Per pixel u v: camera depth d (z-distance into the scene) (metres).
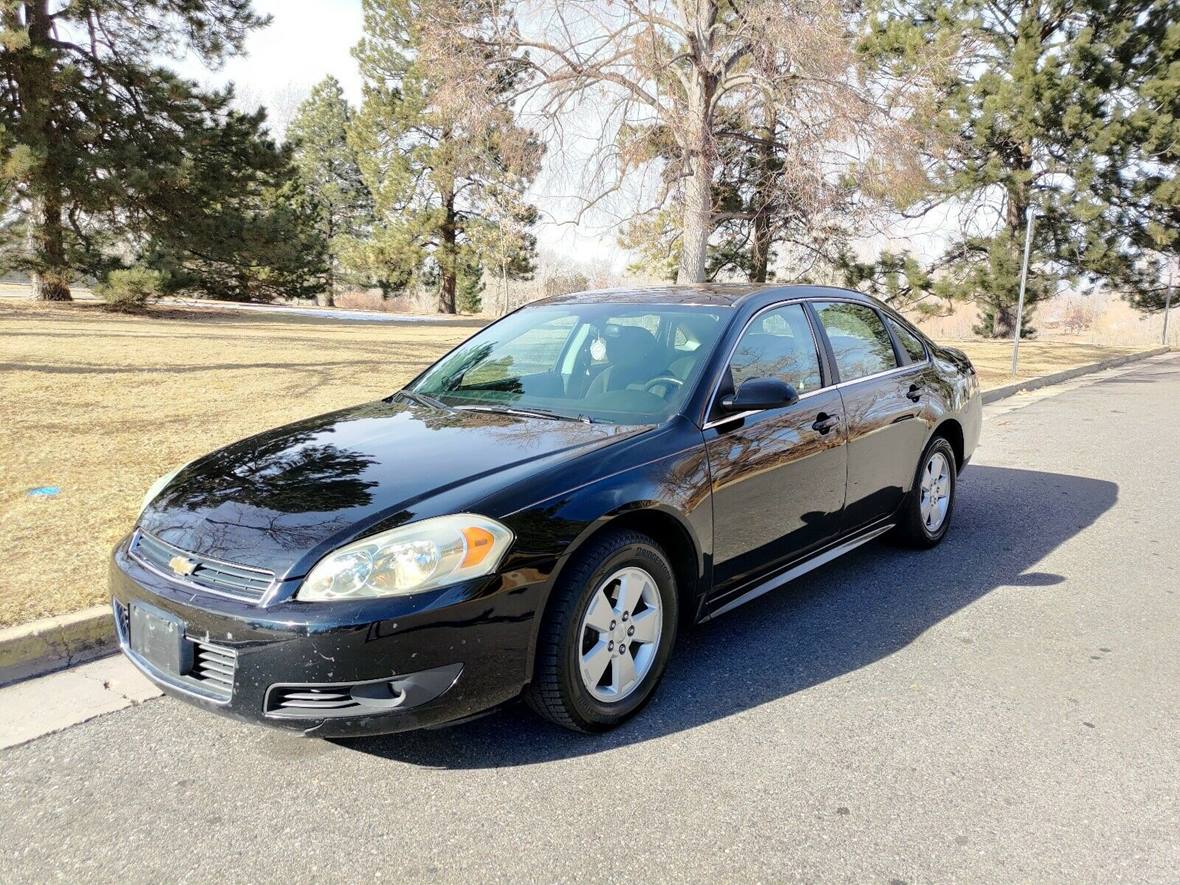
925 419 4.90
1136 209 24.73
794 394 3.52
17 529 4.84
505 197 22.80
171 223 20.97
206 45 20.48
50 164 18.11
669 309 4.15
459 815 2.60
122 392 8.89
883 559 5.11
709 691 3.41
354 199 49.62
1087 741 3.04
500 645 2.72
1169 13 23.09
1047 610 4.30
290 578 2.61
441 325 23.86
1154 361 22.03
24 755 2.93
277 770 2.85
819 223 18.44
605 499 2.98
